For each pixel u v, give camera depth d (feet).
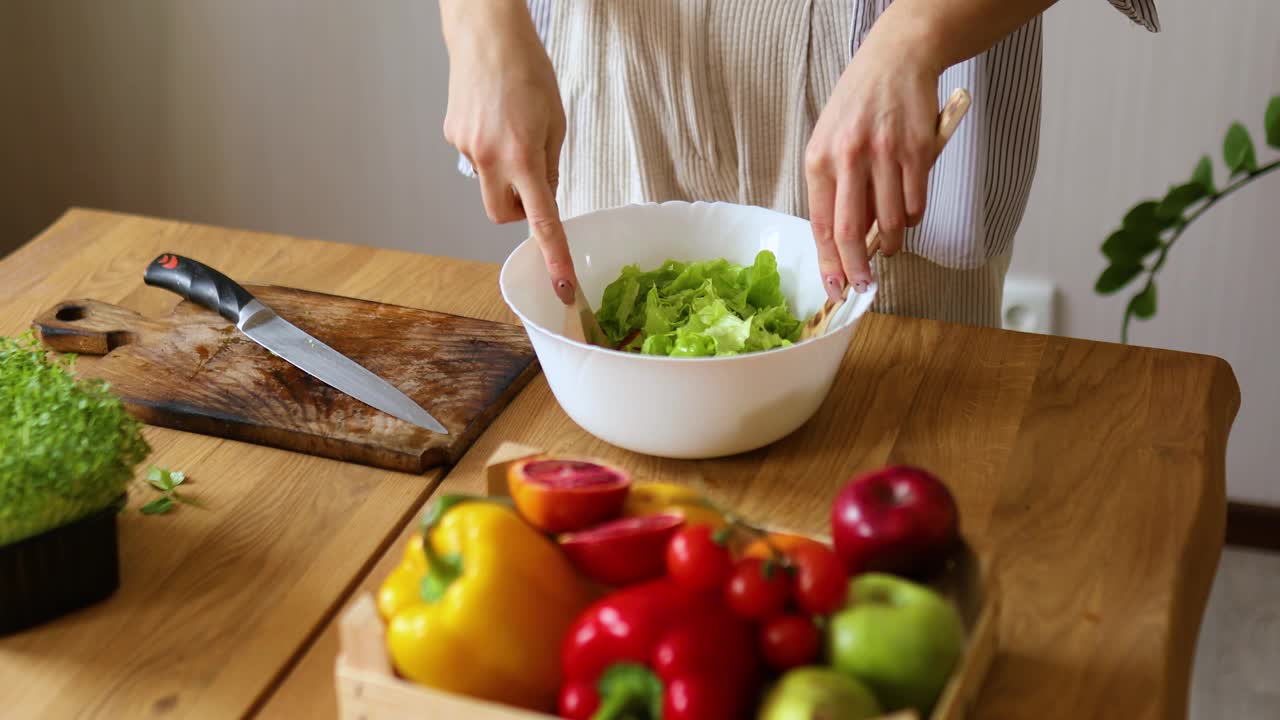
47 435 2.49
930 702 2.06
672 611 2.04
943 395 3.35
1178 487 2.98
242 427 3.15
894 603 2.10
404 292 3.90
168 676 2.46
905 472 2.31
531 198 3.18
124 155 7.44
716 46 3.93
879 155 2.98
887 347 3.58
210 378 3.33
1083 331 6.70
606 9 4.01
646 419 2.94
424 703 2.13
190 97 7.16
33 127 7.42
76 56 7.14
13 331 3.62
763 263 3.36
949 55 3.05
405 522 2.91
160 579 2.71
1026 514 2.90
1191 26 5.82
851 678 2.02
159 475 3.00
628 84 4.06
